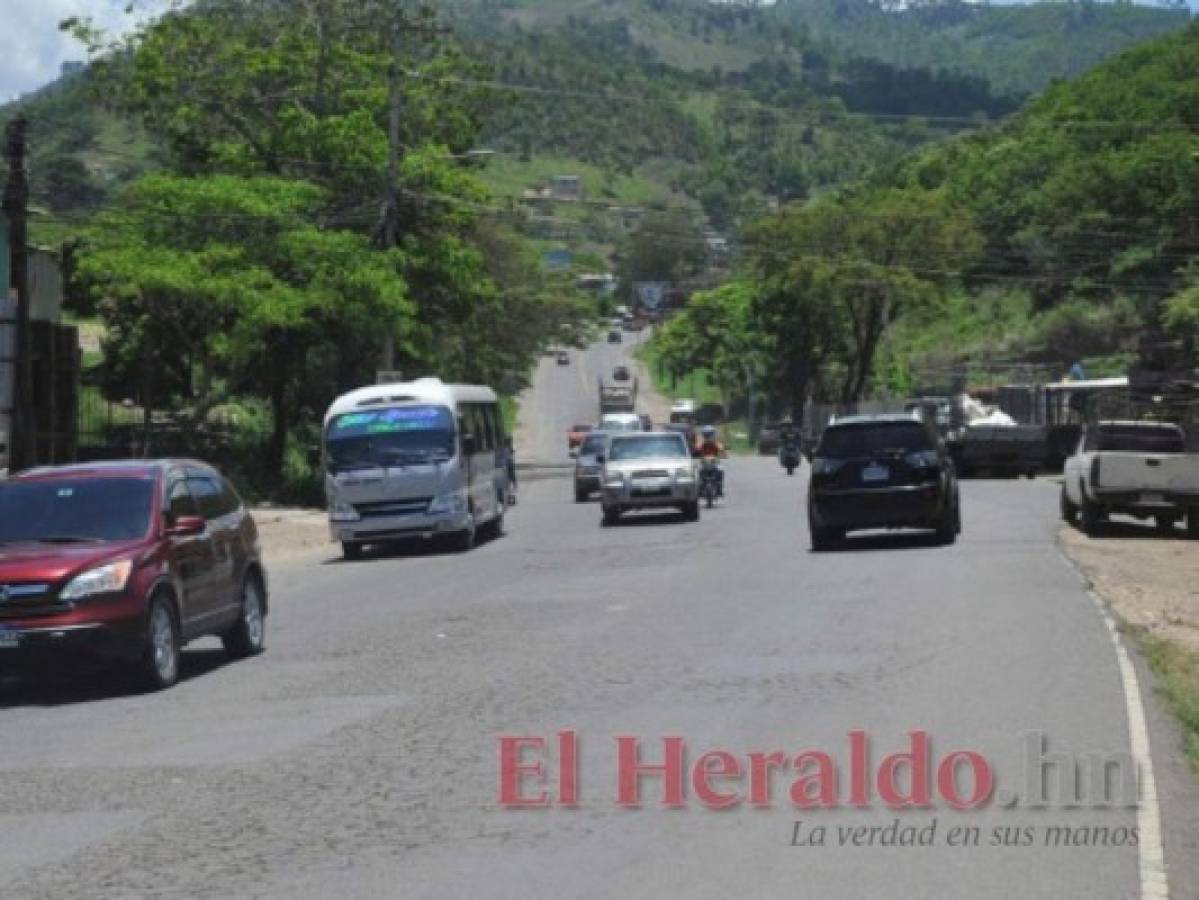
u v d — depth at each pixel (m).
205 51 58.78
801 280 91.12
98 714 15.15
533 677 15.82
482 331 80.00
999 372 88.81
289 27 60.00
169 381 55.41
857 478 28.70
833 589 22.50
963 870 8.84
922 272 90.12
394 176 53.06
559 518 43.78
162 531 16.94
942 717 13.06
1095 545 30.86
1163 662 16.03
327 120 55.72
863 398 98.75
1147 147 88.25
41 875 9.23
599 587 24.41
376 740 12.90
